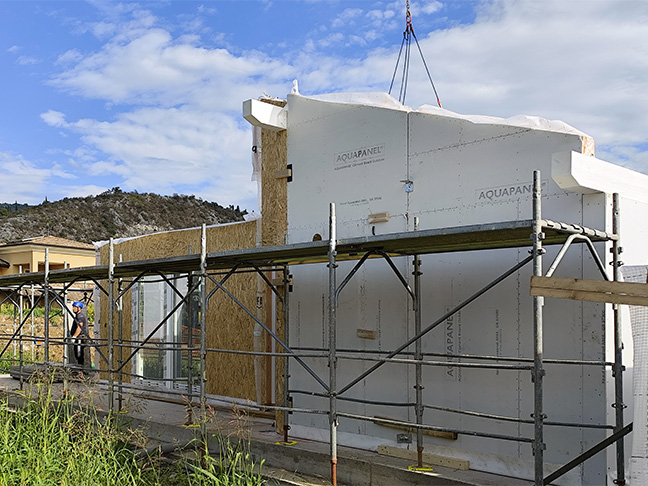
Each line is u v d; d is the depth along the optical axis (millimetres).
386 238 5637
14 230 72062
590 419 5836
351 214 7891
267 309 9531
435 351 6953
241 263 7520
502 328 6453
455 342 6801
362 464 6488
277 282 8570
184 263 8062
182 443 7613
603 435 5742
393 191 7465
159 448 6855
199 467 6031
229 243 10172
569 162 5488
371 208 7684
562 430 6008
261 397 9516
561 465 5980
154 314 11758
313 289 8289
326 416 7949
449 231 5164
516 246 6074
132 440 7199
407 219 7305
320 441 7961
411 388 7145
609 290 4355
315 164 8352
